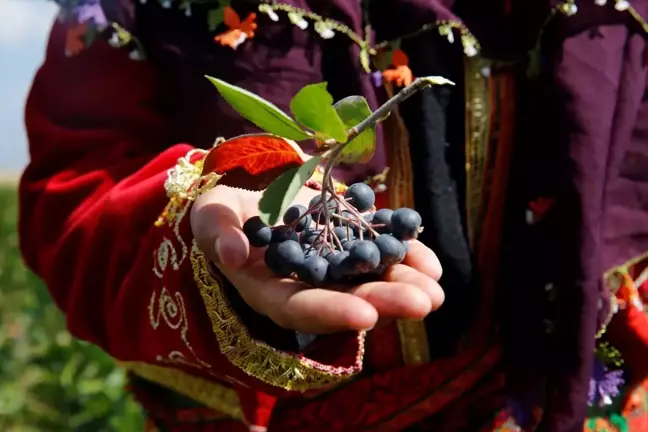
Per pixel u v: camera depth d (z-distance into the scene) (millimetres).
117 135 583
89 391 1686
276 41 559
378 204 591
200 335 506
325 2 559
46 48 606
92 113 587
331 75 571
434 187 584
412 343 612
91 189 573
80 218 565
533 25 578
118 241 544
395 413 614
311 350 478
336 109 454
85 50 576
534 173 579
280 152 462
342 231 478
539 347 586
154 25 566
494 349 618
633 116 587
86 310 577
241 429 617
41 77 610
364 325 426
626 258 592
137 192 539
